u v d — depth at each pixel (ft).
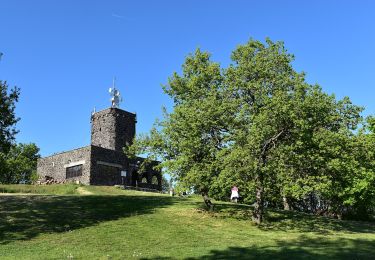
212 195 104.99
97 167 201.36
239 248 64.49
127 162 216.74
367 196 138.10
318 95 78.02
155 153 95.20
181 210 93.61
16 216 77.41
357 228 94.07
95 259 54.90
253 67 86.43
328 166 78.79
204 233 74.69
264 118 77.51
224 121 84.74
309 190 76.23
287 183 79.30
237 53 90.33
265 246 66.59
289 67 87.45
